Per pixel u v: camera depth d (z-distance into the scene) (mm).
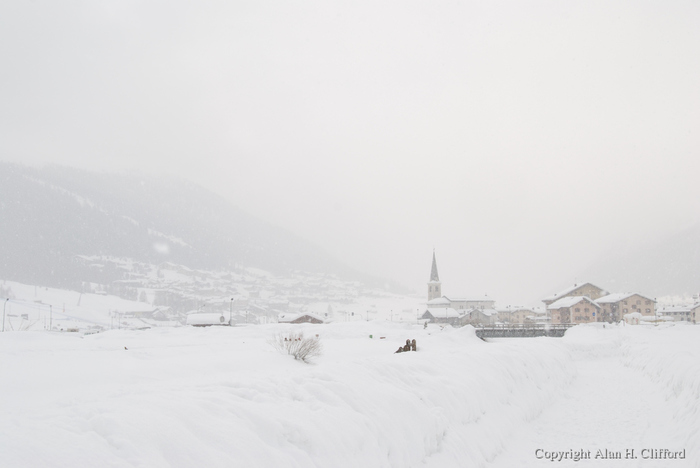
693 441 9742
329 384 7555
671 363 18297
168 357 21625
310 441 5719
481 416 10398
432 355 13867
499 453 9617
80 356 19875
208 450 4750
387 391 8164
